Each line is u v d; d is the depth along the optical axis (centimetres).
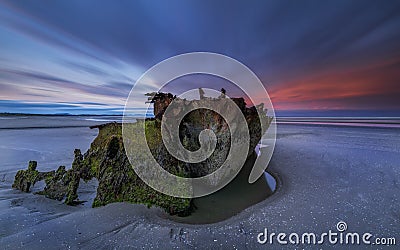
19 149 1075
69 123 2478
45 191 548
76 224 410
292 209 482
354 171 736
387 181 644
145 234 389
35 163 617
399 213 461
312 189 589
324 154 957
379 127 1848
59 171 577
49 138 1430
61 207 486
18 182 588
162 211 461
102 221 421
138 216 441
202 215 466
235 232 400
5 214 442
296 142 1227
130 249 350
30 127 2052
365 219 440
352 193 562
